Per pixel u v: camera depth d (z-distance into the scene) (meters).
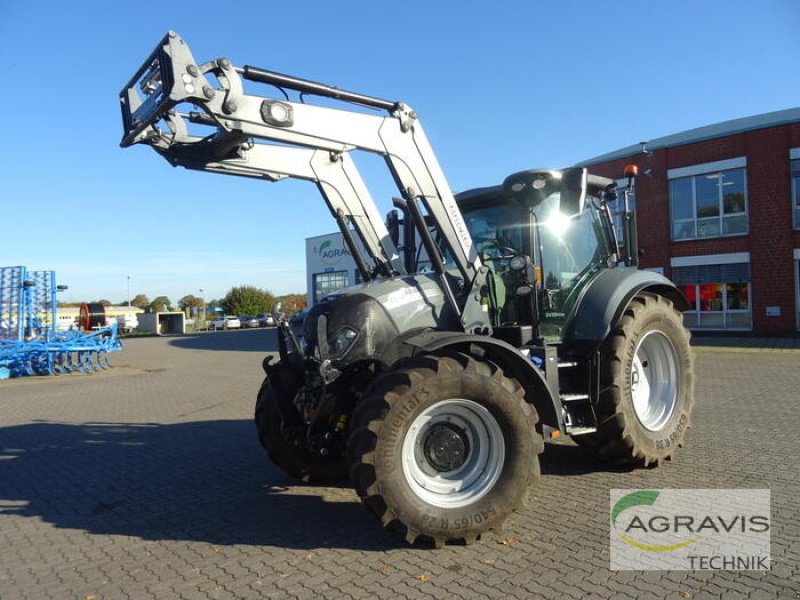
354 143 4.34
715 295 20.45
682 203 20.98
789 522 4.11
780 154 18.92
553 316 5.29
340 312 4.41
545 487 5.02
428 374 3.81
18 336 17.38
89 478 5.90
